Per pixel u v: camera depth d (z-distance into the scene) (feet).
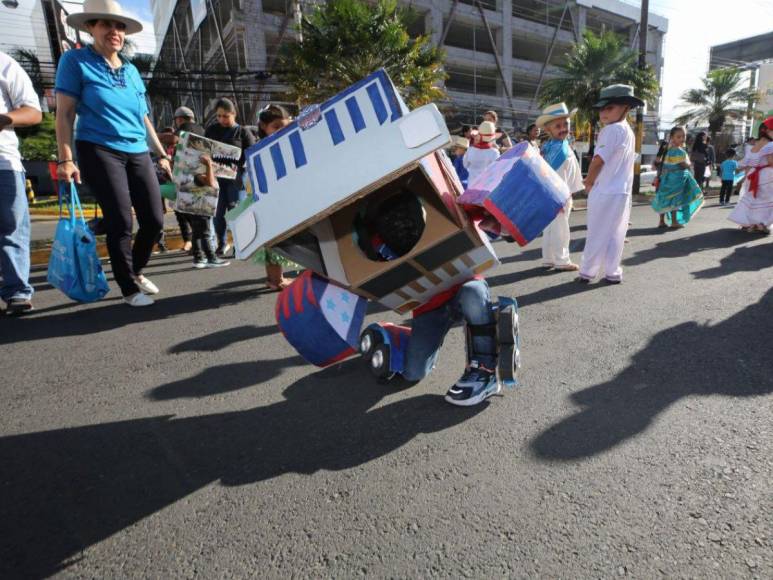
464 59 120.26
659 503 4.83
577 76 70.18
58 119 11.09
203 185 17.01
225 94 88.99
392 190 5.92
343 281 5.89
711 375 7.70
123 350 9.68
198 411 7.17
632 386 7.42
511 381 6.76
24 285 12.26
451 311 7.13
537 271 15.83
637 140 53.88
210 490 5.36
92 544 4.62
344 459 5.84
